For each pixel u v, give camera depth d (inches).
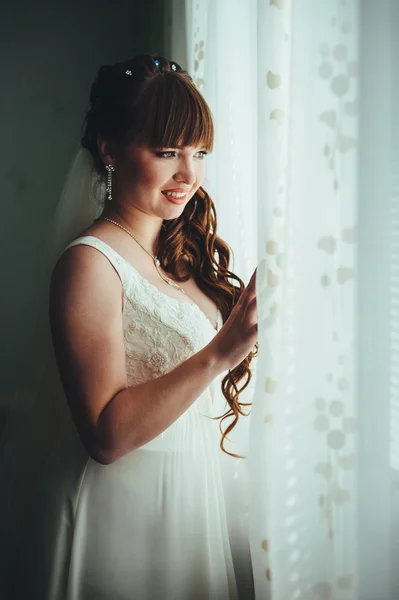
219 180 57.0
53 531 44.5
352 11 32.3
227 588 47.5
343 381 34.0
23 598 45.9
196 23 62.5
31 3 98.7
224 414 52.6
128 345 43.0
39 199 101.7
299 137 35.2
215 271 52.6
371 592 33.8
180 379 39.5
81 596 44.0
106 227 45.9
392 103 31.4
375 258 32.3
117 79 44.3
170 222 50.3
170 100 42.8
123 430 38.4
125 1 100.7
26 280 101.3
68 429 47.3
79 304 40.0
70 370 39.5
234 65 55.6
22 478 49.9
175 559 44.2
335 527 34.7
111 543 43.5
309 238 35.2
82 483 44.3
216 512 47.4
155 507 44.0
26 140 100.6
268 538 38.2
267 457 37.9
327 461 35.4
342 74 32.8
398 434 32.6
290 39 36.0
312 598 36.7
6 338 99.8
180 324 43.7
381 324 32.4
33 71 99.7
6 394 95.7
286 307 36.7
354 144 32.5
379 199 31.9
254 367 55.6
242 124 55.5
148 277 45.9
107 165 47.3
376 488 33.2
